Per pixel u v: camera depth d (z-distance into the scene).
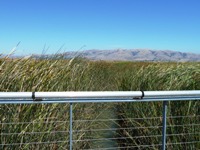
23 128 3.48
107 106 6.78
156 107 4.54
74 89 5.03
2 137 3.34
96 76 8.33
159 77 5.30
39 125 3.57
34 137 3.56
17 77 3.77
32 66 4.25
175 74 5.08
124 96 2.66
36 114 3.62
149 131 4.56
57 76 4.54
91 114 5.35
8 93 2.44
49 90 4.05
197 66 5.18
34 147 3.58
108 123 5.95
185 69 5.06
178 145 4.14
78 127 4.53
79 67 6.46
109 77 10.43
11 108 3.47
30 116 3.56
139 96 2.70
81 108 4.84
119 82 7.92
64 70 4.96
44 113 3.71
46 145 3.72
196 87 4.42
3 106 3.41
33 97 2.49
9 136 3.36
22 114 3.51
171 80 4.78
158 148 4.42
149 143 4.61
